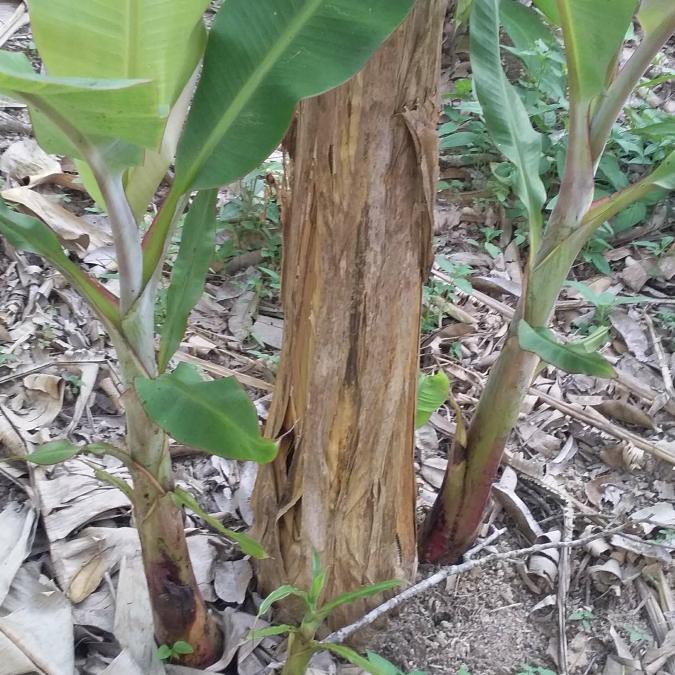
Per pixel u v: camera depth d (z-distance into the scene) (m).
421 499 1.85
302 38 0.95
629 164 2.73
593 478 1.94
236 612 1.58
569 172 1.24
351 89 1.09
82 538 1.62
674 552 1.72
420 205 1.20
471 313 2.39
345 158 1.14
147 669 1.42
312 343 1.29
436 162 1.18
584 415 2.02
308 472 1.39
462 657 1.59
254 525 1.55
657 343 2.23
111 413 1.94
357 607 1.54
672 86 3.14
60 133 0.94
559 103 2.69
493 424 1.50
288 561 1.50
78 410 1.90
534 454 2.00
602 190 2.62
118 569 1.60
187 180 1.01
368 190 1.15
